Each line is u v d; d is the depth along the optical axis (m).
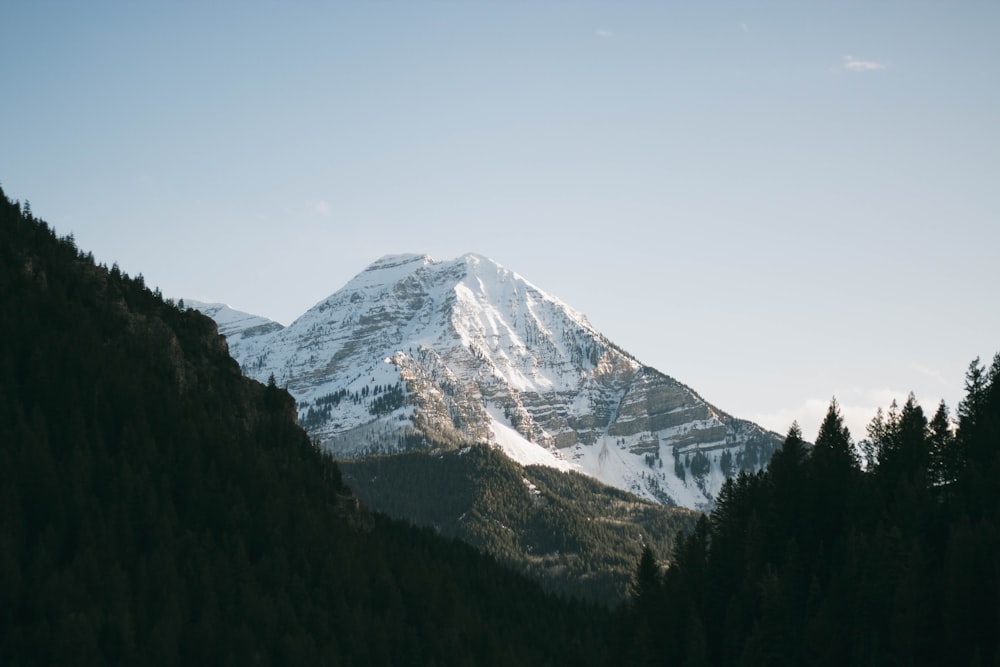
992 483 164.62
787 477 184.75
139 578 167.38
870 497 173.25
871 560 156.50
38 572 159.12
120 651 155.88
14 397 182.38
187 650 163.38
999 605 144.38
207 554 178.50
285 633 173.88
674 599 174.88
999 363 186.50
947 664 145.75
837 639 151.38
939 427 184.75
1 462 169.12
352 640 181.12
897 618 148.50
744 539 177.50
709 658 165.50
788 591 159.38
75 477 174.50
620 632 181.88
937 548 161.38
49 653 151.00
